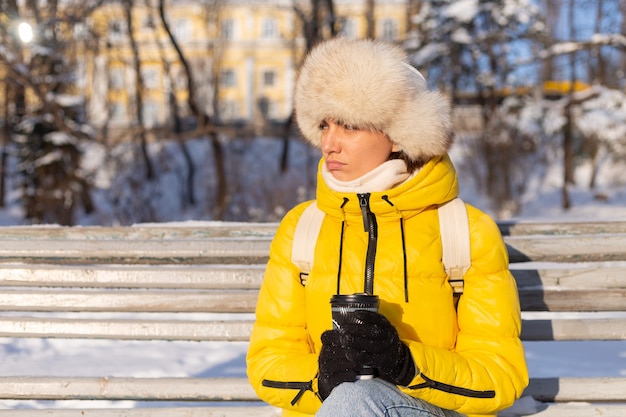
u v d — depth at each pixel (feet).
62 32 69.21
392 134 7.05
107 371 11.48
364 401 6.20
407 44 85.51
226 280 9.07
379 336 6.34
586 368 12.02
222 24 104.42
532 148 83.10
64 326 9.02
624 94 87.61
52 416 8.49
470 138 86.28
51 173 71.05
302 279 7.48
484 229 7.22
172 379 8.66
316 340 7.34
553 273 8.89
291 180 87.76
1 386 8.70
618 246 8.93
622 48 75.25
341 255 7.20
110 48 83.15
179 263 9.32
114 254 9.31
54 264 9.48
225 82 173.37
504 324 7.08
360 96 6.93
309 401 6.99
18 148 74.59
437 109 7.05
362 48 7.16
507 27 81.61
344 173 7.29
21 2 62.69
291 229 7.68
